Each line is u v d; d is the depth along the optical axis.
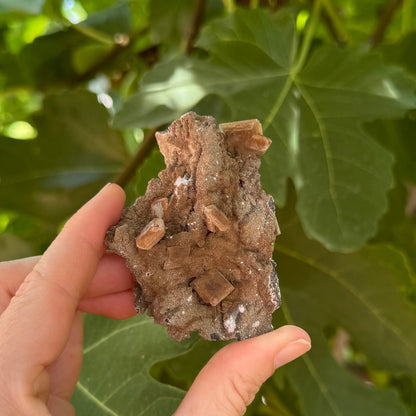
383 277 0.26
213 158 0.17
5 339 0.16
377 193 0.21
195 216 0.18
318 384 0.25
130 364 0.23
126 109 0.22
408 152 0.29
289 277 0.27
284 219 0.26
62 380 0.21
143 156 0.27
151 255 0.18
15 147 0.29
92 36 0.34
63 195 0.30
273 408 0.31
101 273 0.22
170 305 0.18
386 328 0.26
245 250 0.18
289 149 0.22
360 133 0.22
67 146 0.30
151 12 0.31
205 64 0.23
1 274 0.20
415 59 0.28
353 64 0.24
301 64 0.25
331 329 0.31
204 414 0.17
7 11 0.32
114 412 0.23
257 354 0.17
